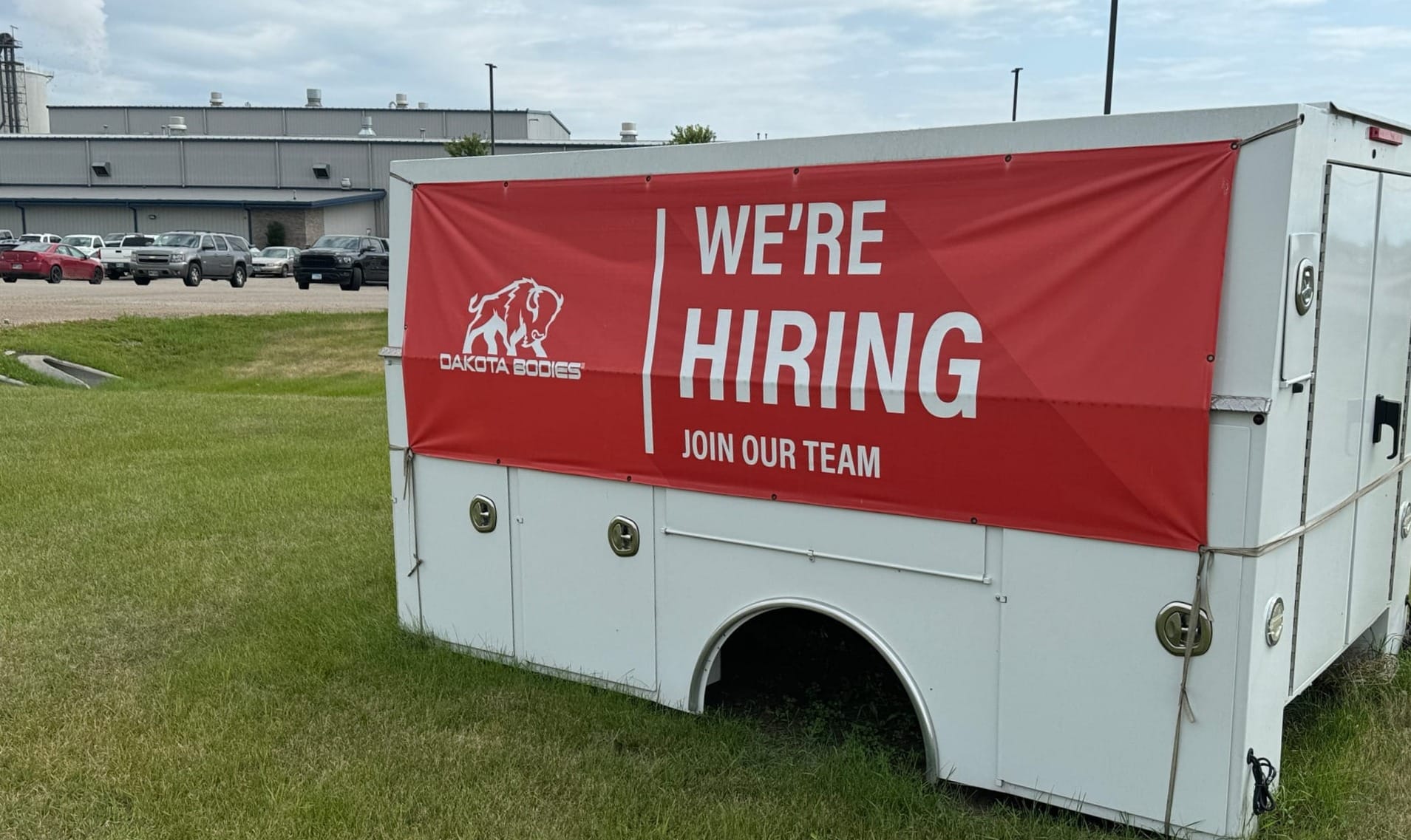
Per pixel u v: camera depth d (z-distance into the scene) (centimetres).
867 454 396
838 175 394
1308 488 364
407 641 546
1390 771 407
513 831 381
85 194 5809
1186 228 333
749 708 480
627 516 464
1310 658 395
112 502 839
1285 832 364
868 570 403
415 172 513
